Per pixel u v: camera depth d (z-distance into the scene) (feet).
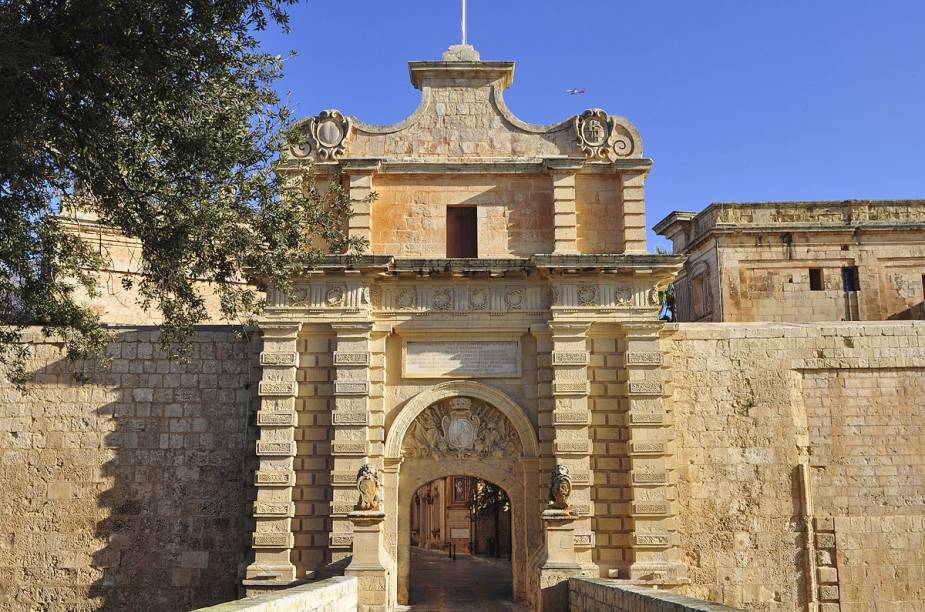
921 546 99.19
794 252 144.25
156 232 62.13
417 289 96.43
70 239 69.87
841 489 100.22
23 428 100.27
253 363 98.53
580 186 99.81
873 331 102.89
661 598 56.65
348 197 81.46
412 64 101.60
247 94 63.57
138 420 100.68
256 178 65.77
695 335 102.47
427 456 96.43
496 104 101.91
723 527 98.68
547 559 86.79
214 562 97.60
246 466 97.86
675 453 99.66
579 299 95.25
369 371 94.02
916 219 145.18
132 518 98.78
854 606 97.81
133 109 59.11
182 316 69.15
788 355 102.22
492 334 96.32
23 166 56.54
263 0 58.29
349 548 89.71
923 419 101.55
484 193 99.66
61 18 53.78
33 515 98.73
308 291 94.84
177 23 55.88
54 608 97.25
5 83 51.42
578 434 92.79
